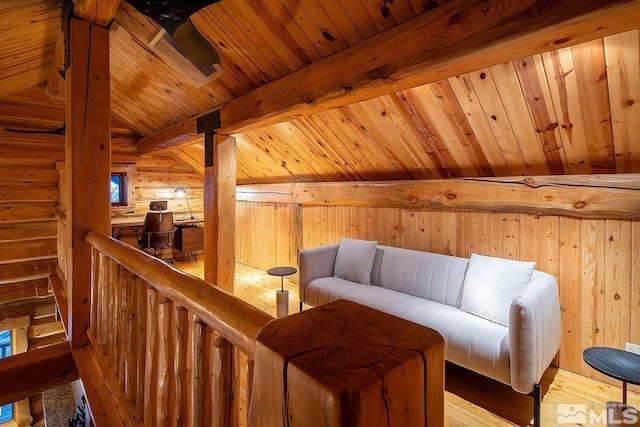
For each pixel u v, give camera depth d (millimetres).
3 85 4051
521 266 2404
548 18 1361
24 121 4773
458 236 3170
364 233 4027
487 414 2121
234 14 2312
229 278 3578
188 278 1092
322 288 3318
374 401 386
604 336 2402
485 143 2582
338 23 2064
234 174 3623
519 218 2771
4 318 4559
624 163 2201
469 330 2283
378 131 2996
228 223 3582
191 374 1124
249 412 504
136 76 3699
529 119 2221
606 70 1765
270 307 4000
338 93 2213
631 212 2193
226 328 794
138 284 1538
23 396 2131
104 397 1797
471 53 1596
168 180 6422
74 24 2256
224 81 3045
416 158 3129
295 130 3578
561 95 1983
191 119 3949
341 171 3953
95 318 2289
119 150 5777
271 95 2734
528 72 1957
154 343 1366
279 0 2084
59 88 4301
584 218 2451
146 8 1758
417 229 3492
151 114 4535
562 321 2584
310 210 4734
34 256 4836
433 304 2795
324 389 379
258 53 2551
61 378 2268
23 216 4754
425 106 2514
